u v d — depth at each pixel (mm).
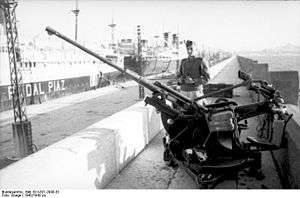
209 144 3734
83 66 34562
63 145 3627
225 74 22828
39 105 23578
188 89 5945
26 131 11648
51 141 12680
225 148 3682
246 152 3906
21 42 25578
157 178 4426
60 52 30984
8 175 2742
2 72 21328
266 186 4035
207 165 3648
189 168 3898
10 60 11797
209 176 3734
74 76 32250
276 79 6293
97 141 3857
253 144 4023
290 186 3729
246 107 4059
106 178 4168
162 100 4180
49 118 17672
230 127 3662
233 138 3746
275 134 4234
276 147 3922
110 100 24344
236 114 4027
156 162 5117
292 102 6297
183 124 4172
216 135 3707
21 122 11703
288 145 3893
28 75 24078
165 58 55188
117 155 4543
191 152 3883
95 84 37406
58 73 28953
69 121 16688
